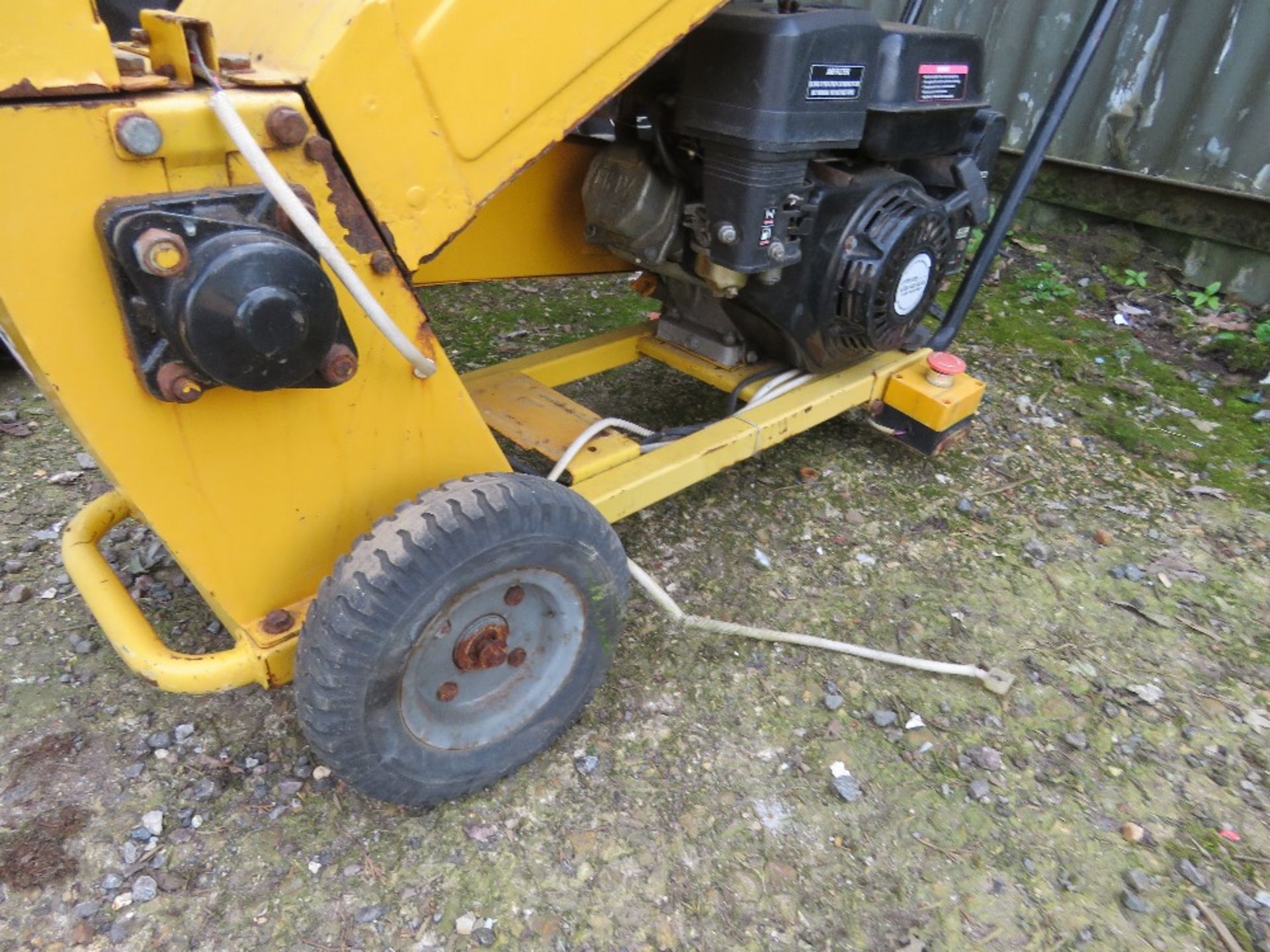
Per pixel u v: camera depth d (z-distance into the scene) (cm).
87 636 177
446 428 136
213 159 97
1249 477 259
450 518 120
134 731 159
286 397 115
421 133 111
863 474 246
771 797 156
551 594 141
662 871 143
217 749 157
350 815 147
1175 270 369
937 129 190
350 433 125
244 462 117
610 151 179
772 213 165
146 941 129
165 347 99
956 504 237
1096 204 383
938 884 145
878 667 184
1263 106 323
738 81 153
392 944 130
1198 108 339
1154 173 360
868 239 183
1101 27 213
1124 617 204
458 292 341
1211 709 181
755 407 203
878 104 173
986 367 311
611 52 124
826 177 181
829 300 190
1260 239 339
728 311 211
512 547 127
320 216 107
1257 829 158
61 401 102
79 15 85
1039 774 165
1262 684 188
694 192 180
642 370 291
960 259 216
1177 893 146
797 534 221
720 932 135
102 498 156
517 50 114
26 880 135
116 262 93
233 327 93
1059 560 220
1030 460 260
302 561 131
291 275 96
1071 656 192
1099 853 151
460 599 128
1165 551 227
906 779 161
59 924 130
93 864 138
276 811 147
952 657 189
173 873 137
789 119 153
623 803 153
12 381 264
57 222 90
